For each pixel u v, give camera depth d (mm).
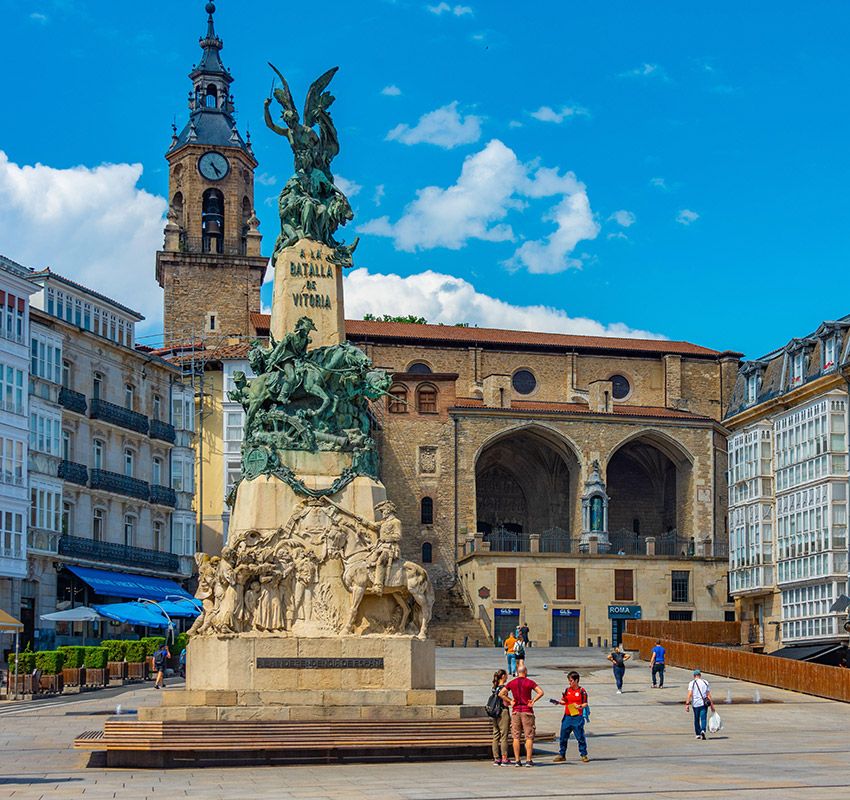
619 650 52531
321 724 28297
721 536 102938
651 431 103188
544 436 103125
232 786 23250
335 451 33625
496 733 27875
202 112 115438
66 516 71250
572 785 23328
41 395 68500
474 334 109938
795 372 79438
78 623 71125
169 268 111250
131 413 78000
